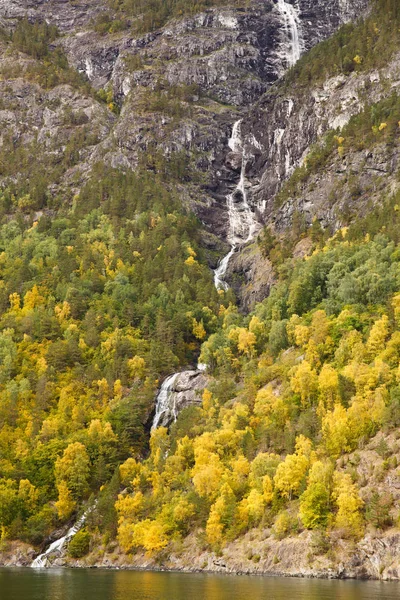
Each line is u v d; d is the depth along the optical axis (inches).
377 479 5078.7
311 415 5905.5
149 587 4411.9
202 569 5310.0
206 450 6043.3
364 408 5585.6
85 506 6432.1
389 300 6998.0
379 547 4766.2
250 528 5369.1
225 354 7731.3
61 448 6879.9
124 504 5984.3
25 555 6205.7
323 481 5088.6
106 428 6988.2
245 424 6314.0
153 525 5703.7
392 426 5418.3
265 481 5413.4
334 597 3902.6
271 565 5017.2
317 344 6870.1
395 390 5654.5
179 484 6067.9
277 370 6870.1
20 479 6707.7
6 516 6456.7
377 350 6318.9
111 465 6752.0
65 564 5920.3
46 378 7751.0
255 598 3914.9
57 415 7367.1
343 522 4901.6
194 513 5684.1
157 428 7559.1
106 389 7628.0
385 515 4859.7
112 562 5762.8
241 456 5807.1
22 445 6993.1
